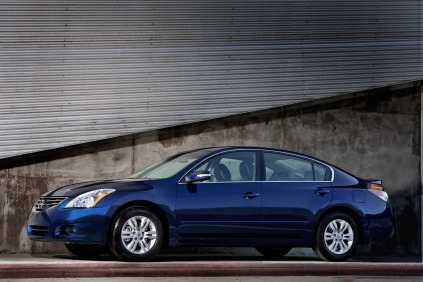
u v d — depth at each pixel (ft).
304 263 33.68
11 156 42.88
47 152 43.86
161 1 46.16
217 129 46.83
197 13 46.70
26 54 43.70
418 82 50.42
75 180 44.27
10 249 42.86
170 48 46.09
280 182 36.09
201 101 46.29
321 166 37.37
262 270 32.78
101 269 30.86
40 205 34.86
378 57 49.49
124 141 45.21
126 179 35.50
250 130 47.39
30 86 43.60
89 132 44.32
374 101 49.73
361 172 49.24
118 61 45.14
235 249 45.68
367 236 37.37
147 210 33.60
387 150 49.73
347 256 36.81
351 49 49.06
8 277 29.66
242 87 47.06
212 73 46.65
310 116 48.55
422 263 36.60
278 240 35.73
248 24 47.47
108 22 45.16
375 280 32.12
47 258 38.22
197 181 34.17
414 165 50.14
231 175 35.53
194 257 41.37
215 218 34.50
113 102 44.83
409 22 50.16
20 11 43.83
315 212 36.24
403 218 49.70
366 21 49.47
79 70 44.47
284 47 47.93
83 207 33.01
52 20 44.29
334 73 48.65
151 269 31.27
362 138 49.37
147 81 45.52
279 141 47.85
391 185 49.67
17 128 43.16
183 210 34.04
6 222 42.91
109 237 33.24
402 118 50.11
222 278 30.91
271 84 47.55
